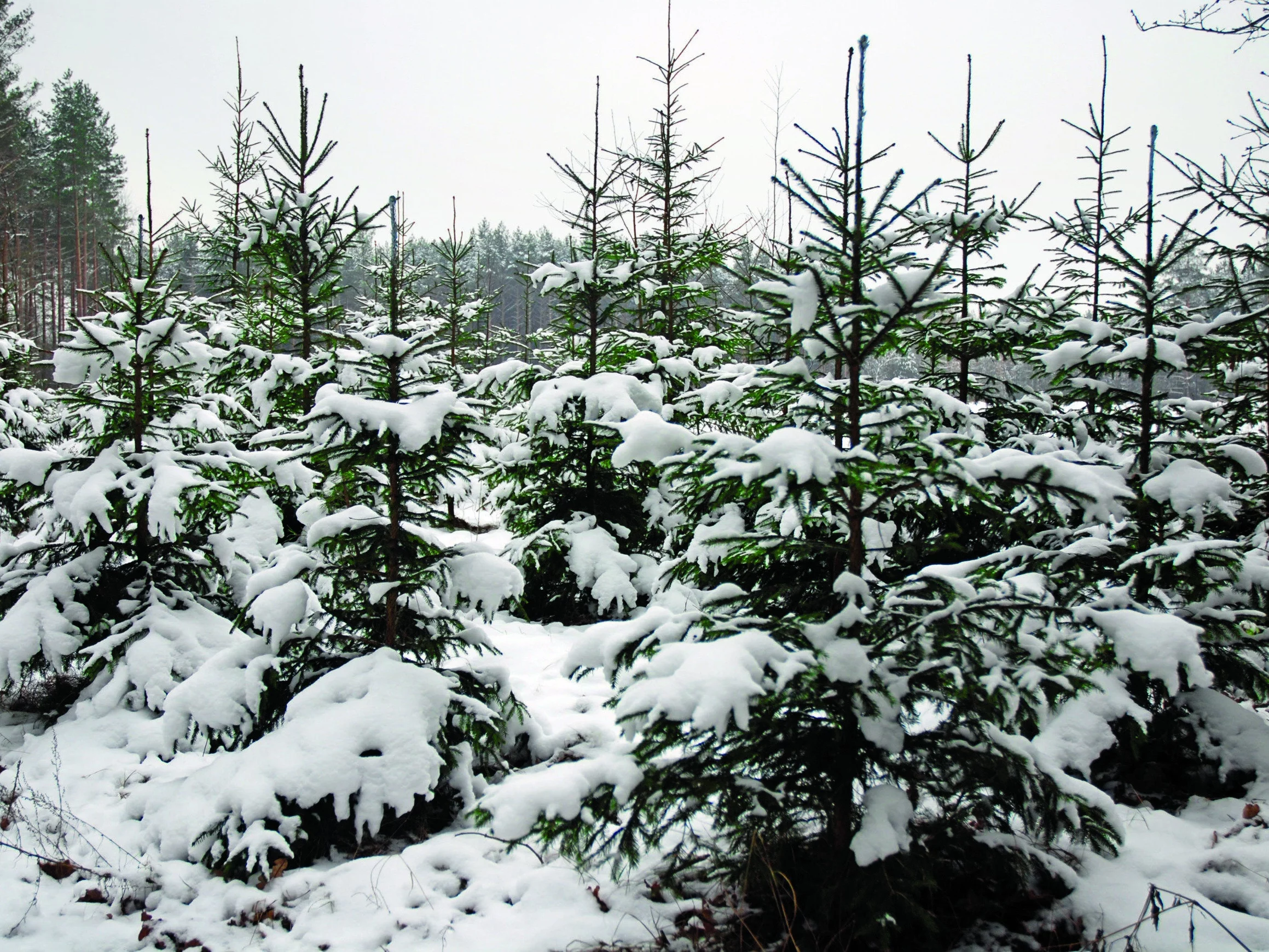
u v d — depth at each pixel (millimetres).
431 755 3799
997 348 6801
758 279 3436
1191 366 5281
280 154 7414
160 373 5902
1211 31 5270
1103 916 3035
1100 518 3121
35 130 27828
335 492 4621
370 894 3373
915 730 4035
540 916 3197
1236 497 4367
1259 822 3652
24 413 9891
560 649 7027
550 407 7570
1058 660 3266
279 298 8914
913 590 3195
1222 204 4738
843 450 3109
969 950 2877
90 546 5773
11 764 4688
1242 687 4180
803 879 3004
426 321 11906
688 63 10914
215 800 3725
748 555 3475
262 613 4207
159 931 3168
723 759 2957
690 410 7980
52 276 21406
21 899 3350
